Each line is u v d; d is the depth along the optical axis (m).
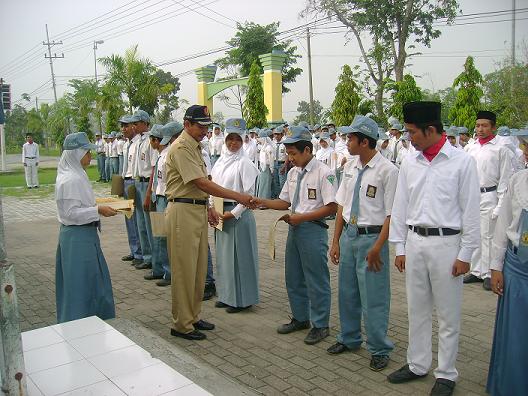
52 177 22.67
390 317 4.97
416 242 3.44
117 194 6.12
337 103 16.78
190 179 4.30
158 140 5.99
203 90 21.14
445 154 3.35
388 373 3.80
